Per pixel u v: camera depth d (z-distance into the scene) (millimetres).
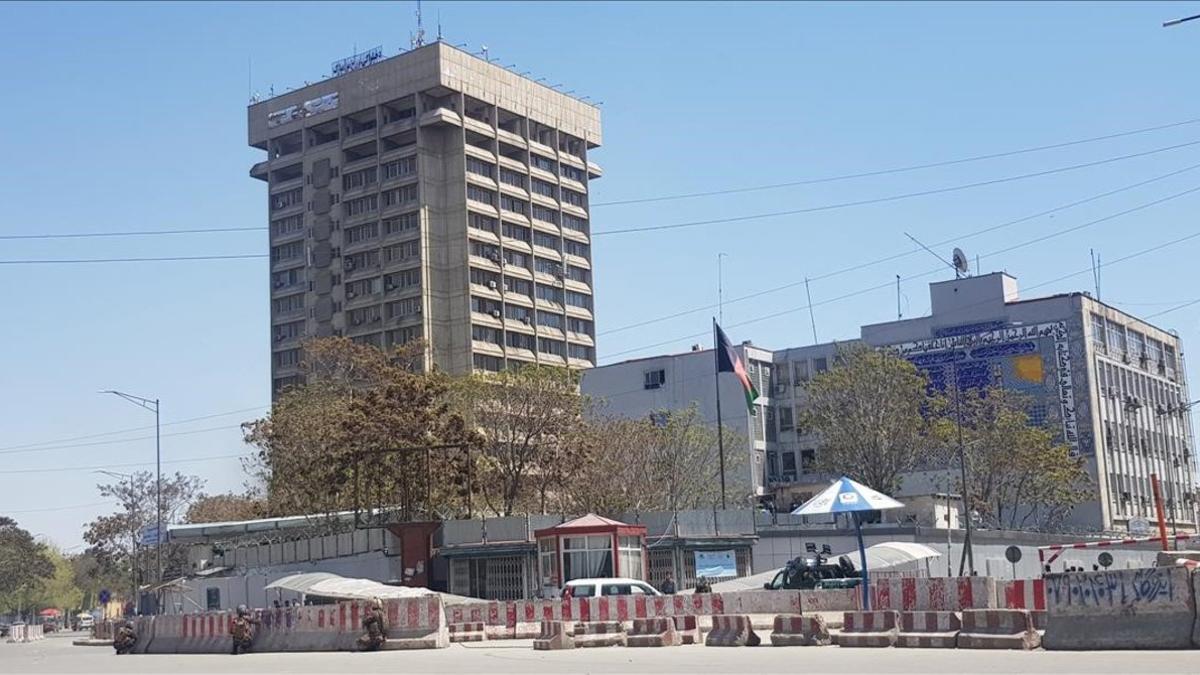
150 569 92812
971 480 77000
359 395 68938
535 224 146500
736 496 78938
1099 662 18562
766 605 35531
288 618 37094
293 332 144625
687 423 76062
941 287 100250
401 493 59938
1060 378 93812
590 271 154250
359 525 60031
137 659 37625
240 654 36969
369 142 141375
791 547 59844
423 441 60000
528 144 147250
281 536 67500
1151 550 66375
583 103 156750
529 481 69125
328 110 143875
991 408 80812
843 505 27719
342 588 43406
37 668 33594
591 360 151625
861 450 77375
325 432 64000
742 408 99500
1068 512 86250
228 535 69250
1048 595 22531
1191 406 79500
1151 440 105250
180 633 41094
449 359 136000
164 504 105438
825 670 19547
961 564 58656
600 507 68688
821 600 35000
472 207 138250
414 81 138250
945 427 75875
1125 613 21188
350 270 140125
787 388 106812
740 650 26656
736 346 103688
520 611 37375
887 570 51500
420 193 136750
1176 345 115750
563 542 45906
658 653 26953
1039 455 75500
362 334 138250
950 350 97625
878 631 25609
